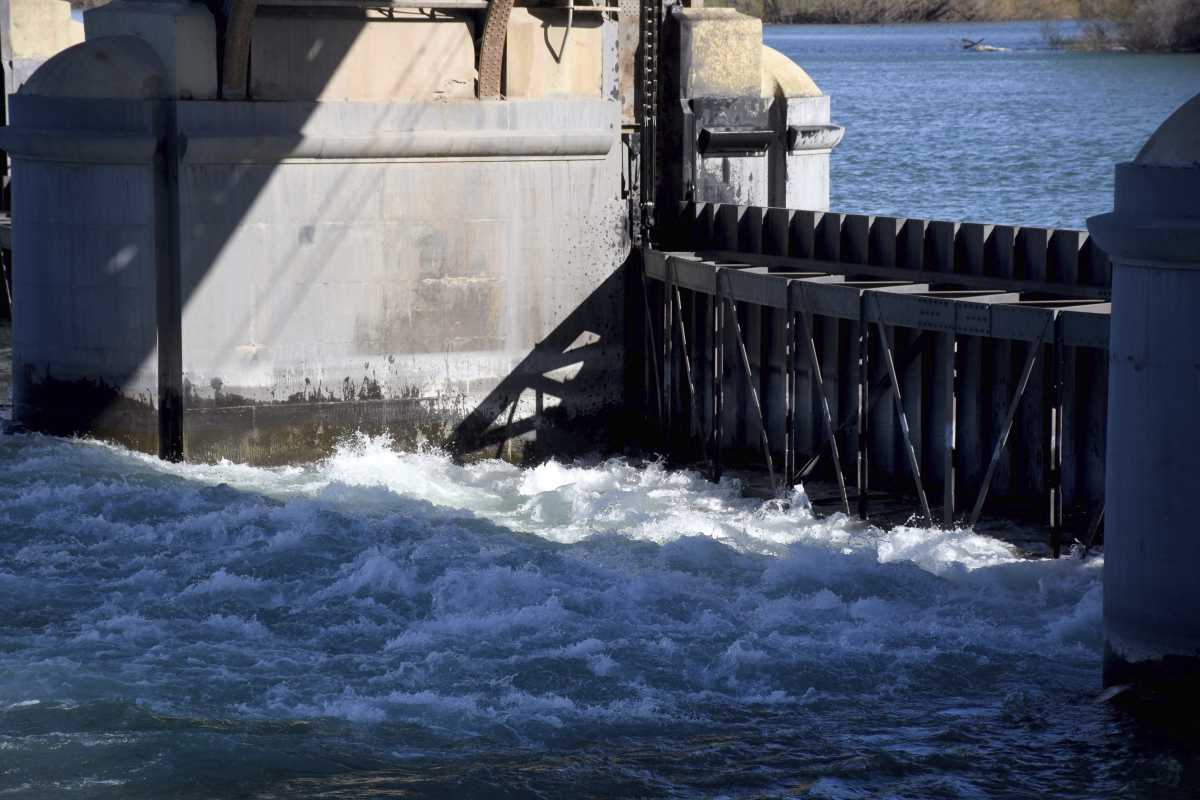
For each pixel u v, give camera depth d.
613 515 48.06
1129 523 28.47
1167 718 28.73
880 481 50.59
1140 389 27.86
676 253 56.31
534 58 55.25
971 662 35.31
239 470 52.50
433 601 39.88
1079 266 45.91
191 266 51.84
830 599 39.34
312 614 39.00
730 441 55.81
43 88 51.69
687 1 58.75
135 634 37.31
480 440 56.12
